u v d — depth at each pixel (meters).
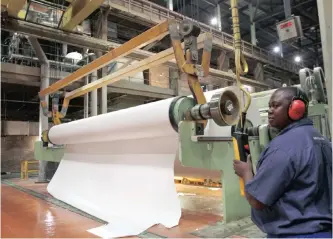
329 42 1.24
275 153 1.08
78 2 5.34
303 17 11.85
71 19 5.63
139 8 8.58
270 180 1.06
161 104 2.55
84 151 4.17
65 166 4.50
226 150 2.48
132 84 8.98
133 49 2.90
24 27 5.56
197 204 3.54
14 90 9.50
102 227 2.58
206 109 2.13
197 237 2.20
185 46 2.44
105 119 3.29
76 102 10.70
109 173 3.48
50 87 4.70
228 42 10.88
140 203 2.87
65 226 2.70
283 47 14.45
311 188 1.05
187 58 2.42
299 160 1.06
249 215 2.61
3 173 8.30
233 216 2.49
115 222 2.68
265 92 3.98
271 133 2.11
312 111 3.59
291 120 1.18
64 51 8.91
